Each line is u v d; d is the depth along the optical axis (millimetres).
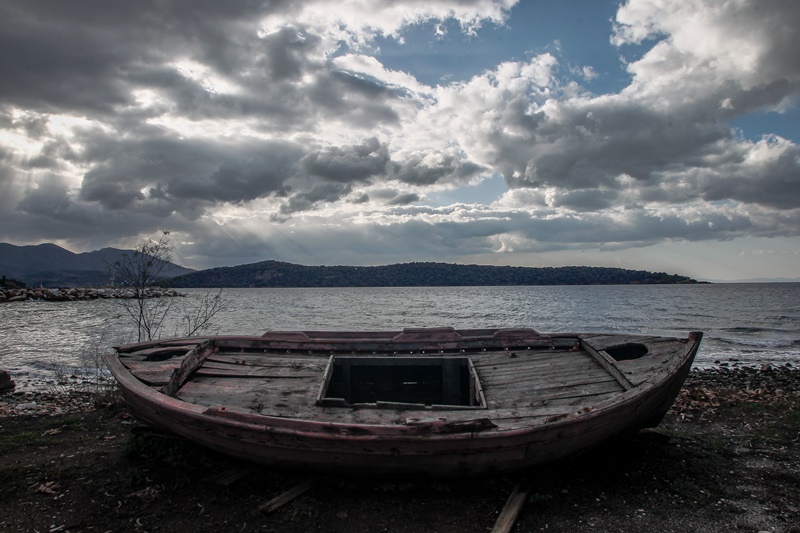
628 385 7332
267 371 8375
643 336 9250
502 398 7410
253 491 6664
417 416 6680
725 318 44312
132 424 9633
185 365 8070
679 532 5691
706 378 16328
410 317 47688
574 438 6570
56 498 6453
